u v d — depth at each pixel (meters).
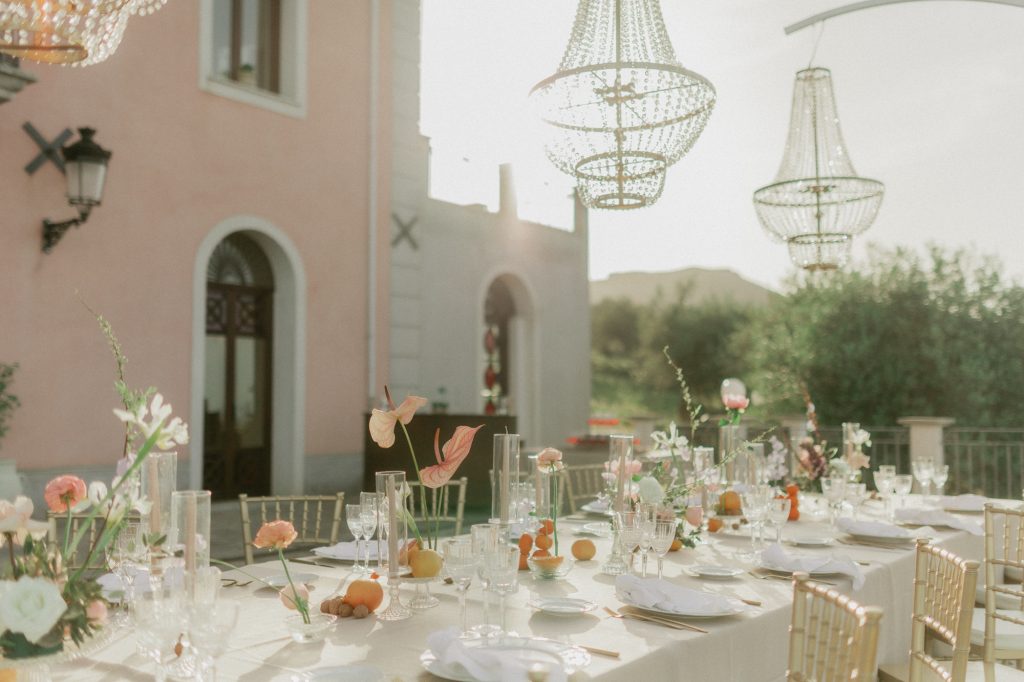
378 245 10.29
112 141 7.80
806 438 4.68
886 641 2.93
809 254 5.32
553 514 3.15
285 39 9.56
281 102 9.23
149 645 1.56
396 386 10.44
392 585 2.18
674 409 27.67
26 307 7.21
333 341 9.70
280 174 9.23
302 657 1.83
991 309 12.27
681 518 3.19
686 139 3.60
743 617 2.18
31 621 1.42
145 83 8.06
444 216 11.98
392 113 10.52
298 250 9.38
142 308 7.95
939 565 2.46
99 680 1.70
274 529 2.01
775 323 13.72
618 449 3.16
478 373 12.34
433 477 2.24
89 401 7.56
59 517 2.77
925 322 12.16
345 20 10.00
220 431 8.94
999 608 3.86
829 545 3.30
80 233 7.55
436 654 1.71
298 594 2.00
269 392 9.41
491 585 1.93
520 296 13.55
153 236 8.07
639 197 3.78
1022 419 11.93
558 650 1.82
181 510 1.65
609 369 30.27
